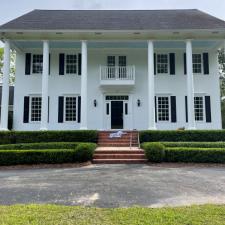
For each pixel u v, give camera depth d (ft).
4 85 53.47
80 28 53.36
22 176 29.89
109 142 52.21
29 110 61.93
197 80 63.00
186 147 42.50
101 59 63.87
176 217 15.46
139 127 62.08
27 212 16.42
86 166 36.88
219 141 49.55
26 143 48.19
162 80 63.16
